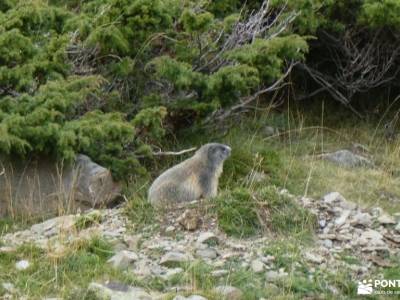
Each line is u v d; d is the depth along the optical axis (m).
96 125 19.19
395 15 23.41
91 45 20.92
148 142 21.22
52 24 21.42
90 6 22.20
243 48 21.48
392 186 21.55
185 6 22.44
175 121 22.14
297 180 21.16
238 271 15.38
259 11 23.34
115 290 14.72
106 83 21.17
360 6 24.23
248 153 21.58
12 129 18.45
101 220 17.55
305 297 14.92
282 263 15.78
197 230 16.92
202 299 14.23
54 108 19.09
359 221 17.38
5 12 21.78
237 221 17.03
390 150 23.64
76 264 15.61
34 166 19.19
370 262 16.23
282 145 23.22
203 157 18.84
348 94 25.91
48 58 20.28
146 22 21.23
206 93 21.08
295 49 21.64
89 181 19.09
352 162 22.52
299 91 25.88
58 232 16.98
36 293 14.62
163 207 17.59
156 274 15.36
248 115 24.45
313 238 16.91
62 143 18.69
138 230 17.05
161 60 20.81
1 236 17.38
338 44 24.98
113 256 15.88
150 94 21.30
